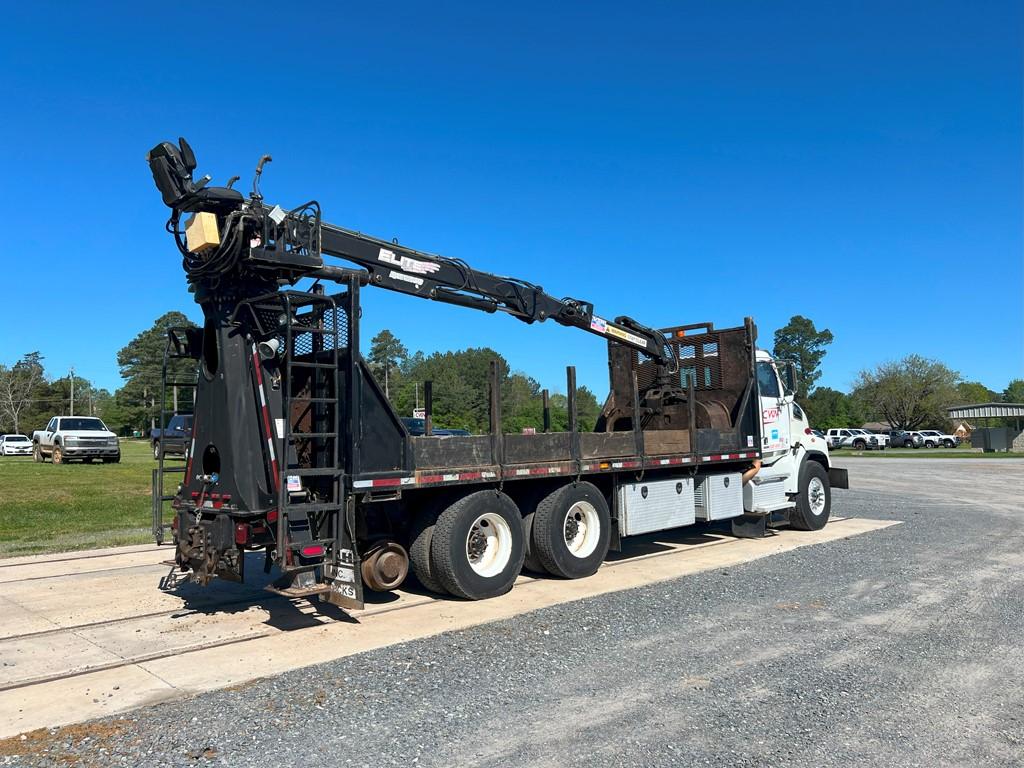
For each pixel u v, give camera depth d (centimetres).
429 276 880
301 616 751
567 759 413
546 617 730
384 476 725
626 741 436
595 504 947
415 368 5703
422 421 1455
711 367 1248
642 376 1273
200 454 744
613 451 978
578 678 548
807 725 455
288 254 685
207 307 747
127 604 805
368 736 447
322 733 452
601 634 665
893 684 527
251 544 686
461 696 513
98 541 1228
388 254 836
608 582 897
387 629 695
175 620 738
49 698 516
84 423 3350
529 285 1002
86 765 411
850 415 9225
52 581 923
